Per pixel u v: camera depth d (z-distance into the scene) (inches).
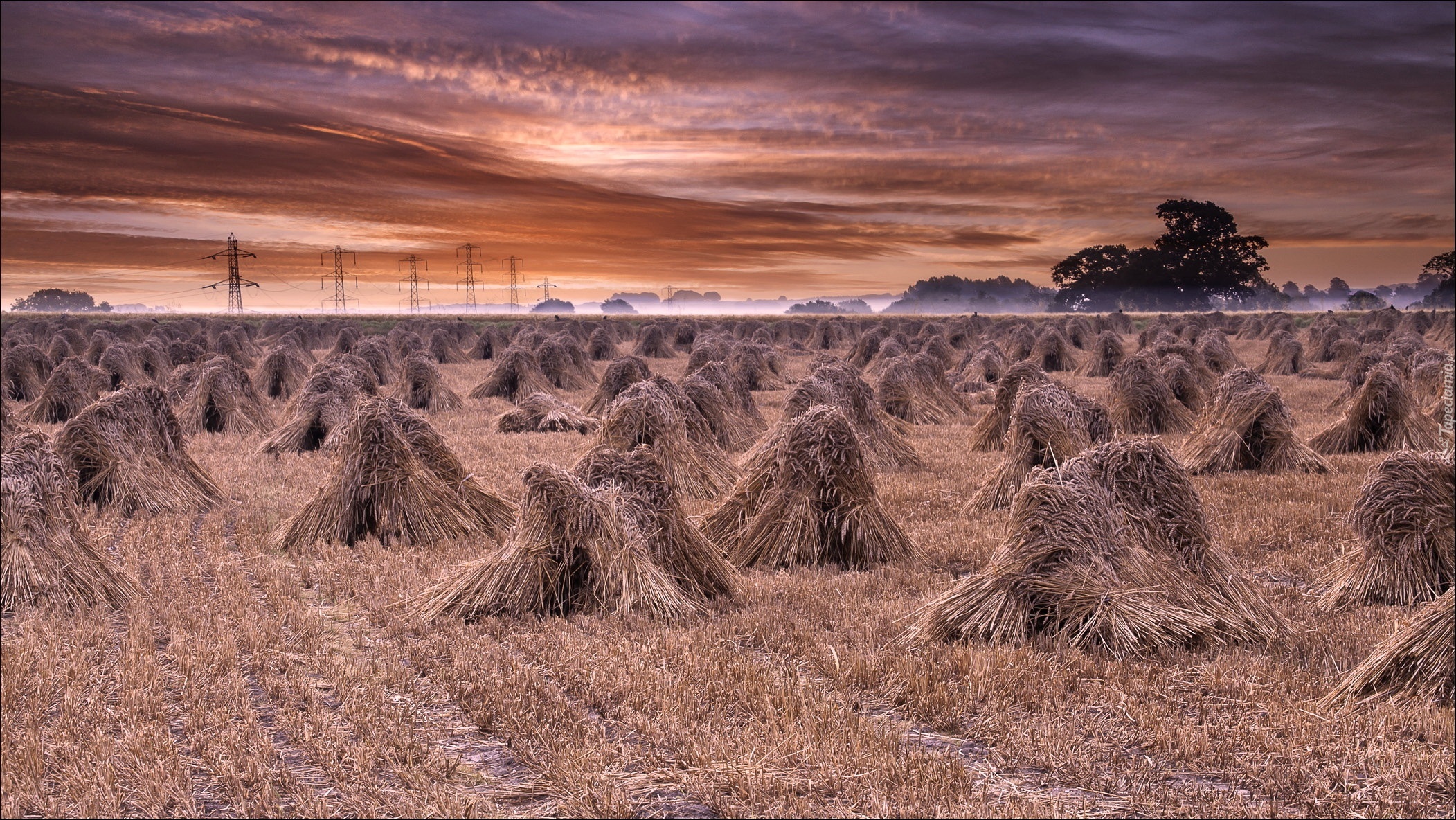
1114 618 308.8
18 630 331.0
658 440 581.6
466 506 482.6
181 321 2935.5
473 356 1921.8
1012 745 237.5
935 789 214.2
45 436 413.4
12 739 239.1
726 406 803.4
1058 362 1556.3
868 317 3668.8
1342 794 212.7
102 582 367.2
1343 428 719.7
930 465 679.1
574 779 219.6
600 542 364.2
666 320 3368.6
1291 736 240.4
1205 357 1354.6
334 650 314.2
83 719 254.1
